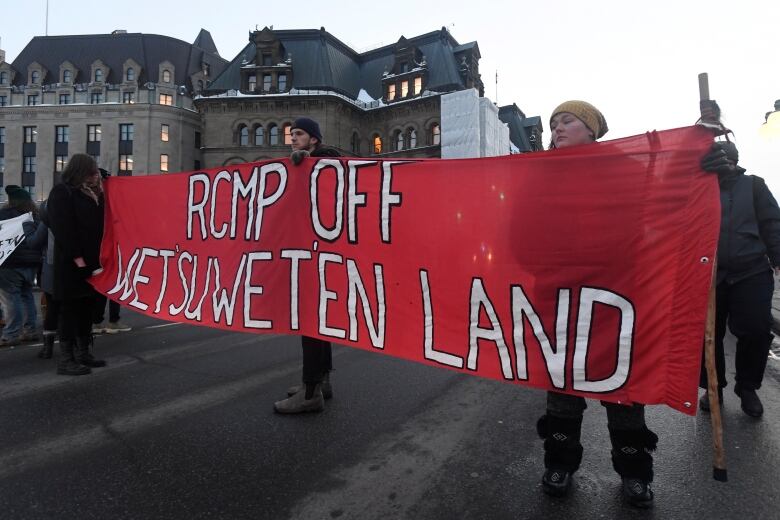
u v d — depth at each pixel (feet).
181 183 12.85
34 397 11.76
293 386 12.89
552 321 7.25
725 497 7.20
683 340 6.35
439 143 115.75
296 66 123.03
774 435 9.53
